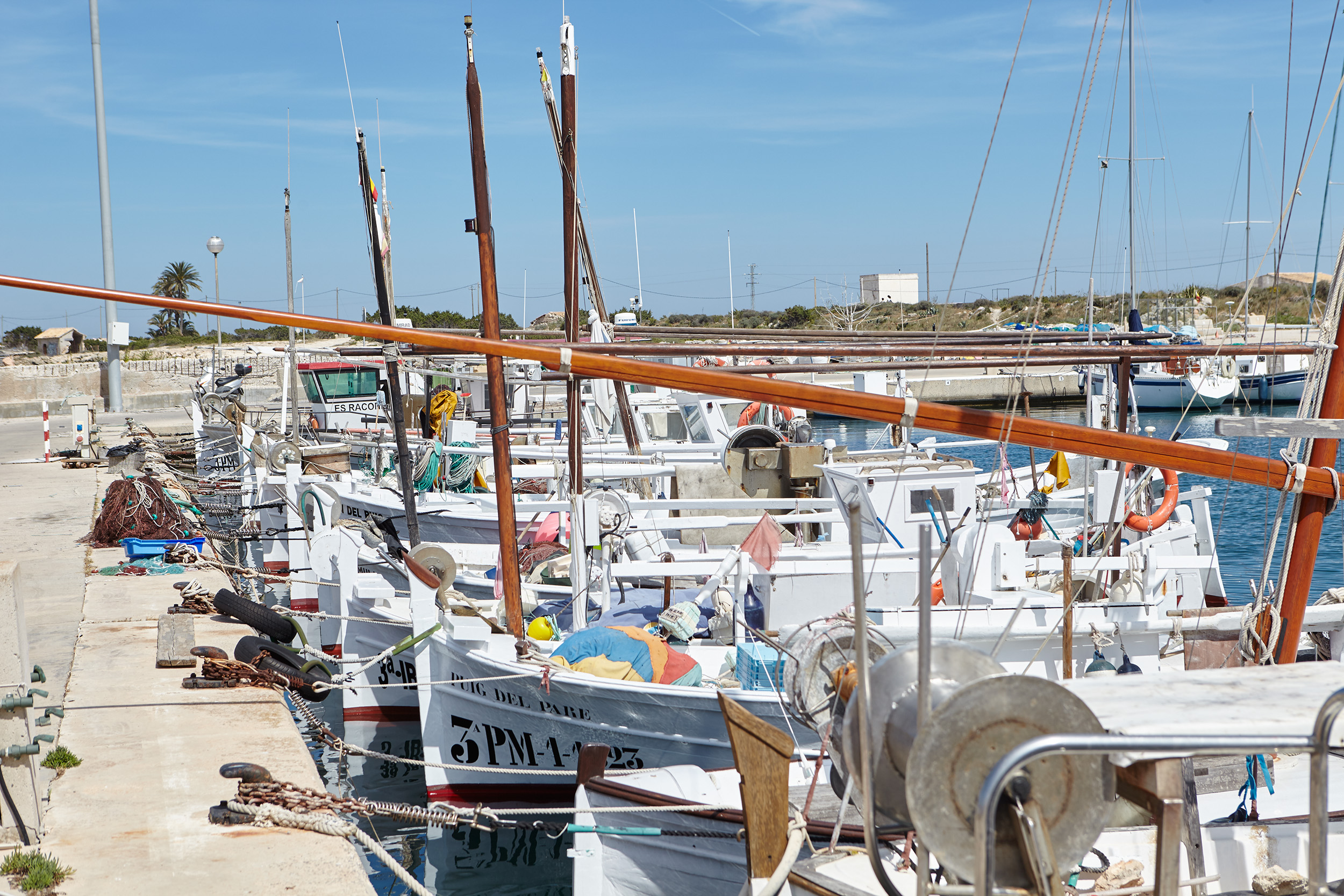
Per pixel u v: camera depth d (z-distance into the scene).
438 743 9.56
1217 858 5.47
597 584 10.66
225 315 5.88
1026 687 3.26
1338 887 4.46
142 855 5.64
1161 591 8.97
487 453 15.56
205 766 6.93
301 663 9.58
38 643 10.26
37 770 6.01
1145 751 2.98
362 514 15.70
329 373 25.16
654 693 8.19
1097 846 5.56
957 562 8.87
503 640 9.06
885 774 3.71
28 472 25.00
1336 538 19.88
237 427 21.91
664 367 6.31
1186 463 6.38
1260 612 6.91
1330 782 6.68
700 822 6.24
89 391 51.12
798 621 9.10
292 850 5.70
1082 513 15.16
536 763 9.07
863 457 12.54
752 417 18.31
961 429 6.24
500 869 8.63
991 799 2.94
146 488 16.44
